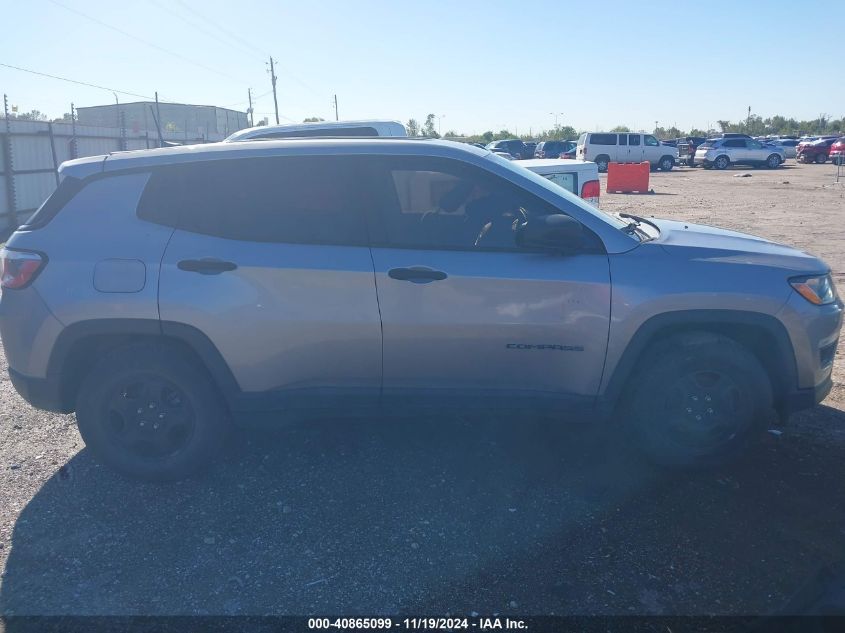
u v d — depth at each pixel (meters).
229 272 4.14
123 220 4.29
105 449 4.33
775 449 4.68
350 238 4.23
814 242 13.39
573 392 4.28
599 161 42.19
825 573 3.02
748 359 4.23
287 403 4.27
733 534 3.76
